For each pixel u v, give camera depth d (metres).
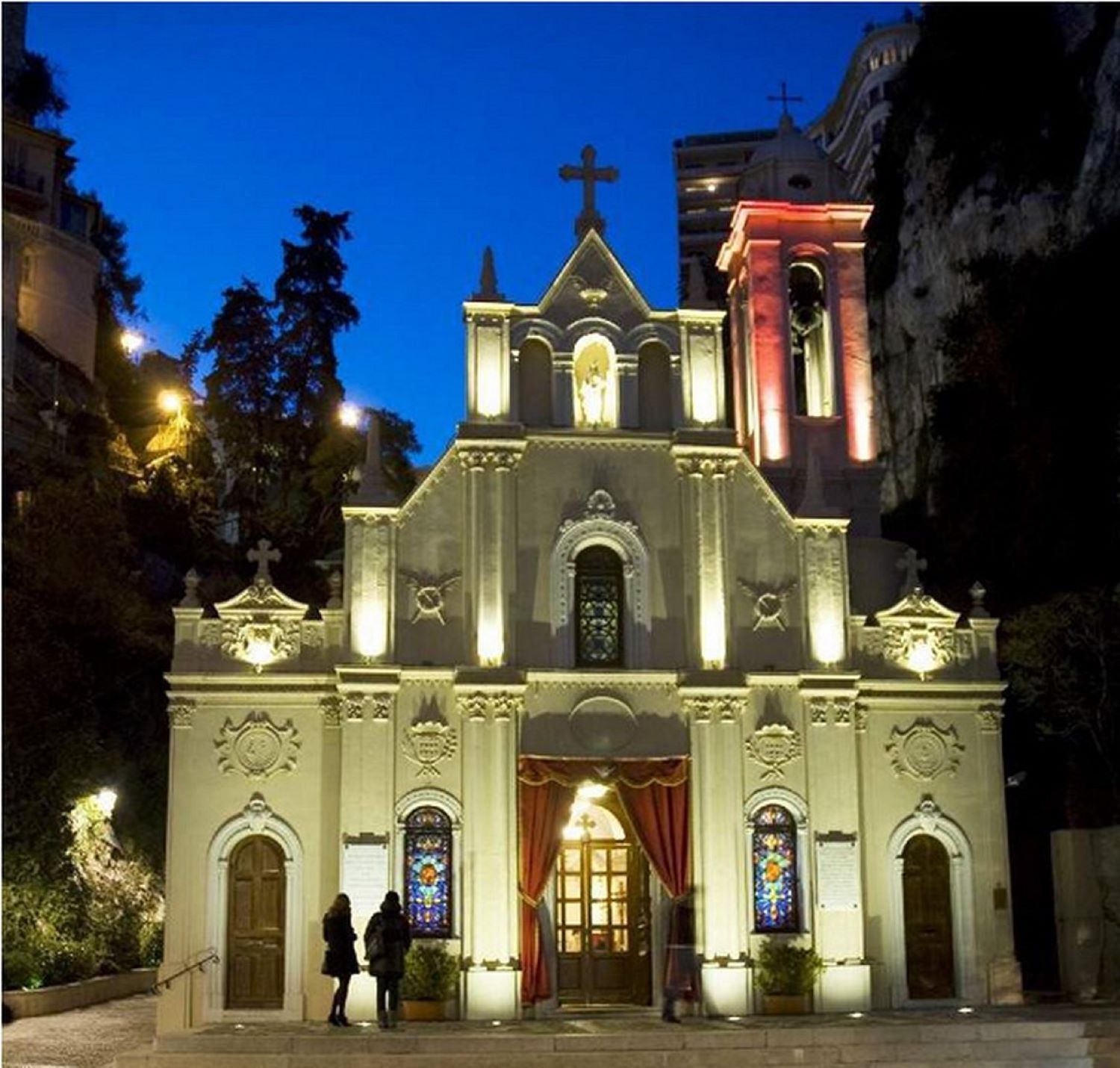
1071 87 55.25
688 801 28.81
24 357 59.03
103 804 37.88
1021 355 46.38
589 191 31.91
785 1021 26.48
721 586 29.78
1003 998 29.39
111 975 36.66
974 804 30.22
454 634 29.25
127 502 55.75
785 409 35.50
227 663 28.75
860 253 36.69
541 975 27.69
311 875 28.05
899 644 30.72
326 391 63.44
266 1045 23.58
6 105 69.56
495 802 28.17
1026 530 44.28
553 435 30.27
